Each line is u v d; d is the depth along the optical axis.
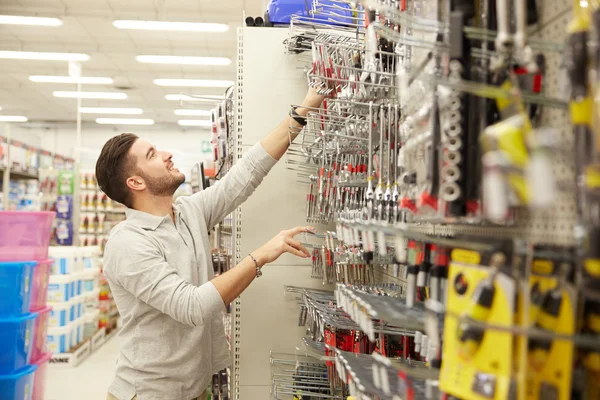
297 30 2.24
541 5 0.92
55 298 5.58
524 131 0.65
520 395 0.70
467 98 0.90
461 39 0.84
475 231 1.09
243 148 2.54
